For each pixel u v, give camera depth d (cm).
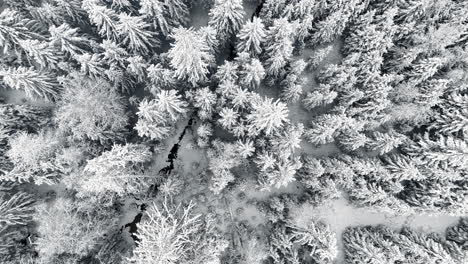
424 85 2400
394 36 2486
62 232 2008
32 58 2266
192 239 2142
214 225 2339
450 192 2383
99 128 2144
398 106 2425
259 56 2434
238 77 2273
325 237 2172
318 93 2397
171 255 1866
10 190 2327
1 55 2334
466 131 2366
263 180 2356
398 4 2383
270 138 2255
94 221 2211
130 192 2331
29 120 2367
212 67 2392
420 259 2352
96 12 1969
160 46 2477
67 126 2138
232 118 2156
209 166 2448
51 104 2481
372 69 2389
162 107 2009
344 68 2392
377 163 2409
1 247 2172
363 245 2431
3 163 2209
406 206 2420
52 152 2155
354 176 2475
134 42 2153
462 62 2444
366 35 2367
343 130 2431
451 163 2353
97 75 2264
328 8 2431
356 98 2377
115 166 2058
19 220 2270
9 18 2019
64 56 2230
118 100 2348
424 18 2427
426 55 2430
